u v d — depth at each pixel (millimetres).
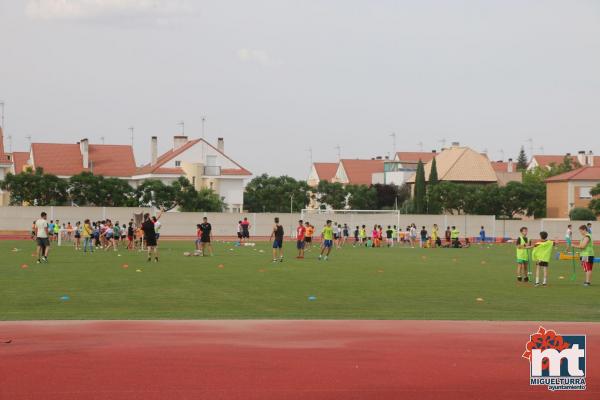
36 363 13367
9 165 93625
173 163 107625
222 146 115625
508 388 11969
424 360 13805
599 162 138875
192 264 37875
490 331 16906
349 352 14469
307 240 54188
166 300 22828
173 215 76188
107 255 44719
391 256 48094
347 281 29656
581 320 19031
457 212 101000
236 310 20672
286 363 13500
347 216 78812
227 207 100188
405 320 18594
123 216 74500
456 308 21562
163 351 14438
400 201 113438
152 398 11258
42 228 38000
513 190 100625
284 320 18438
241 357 13953
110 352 14312
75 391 11586
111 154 107125
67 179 85000
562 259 47594
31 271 32438
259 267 36438
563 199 101688
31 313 19562
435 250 58156
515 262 42656
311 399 11281
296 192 103938
